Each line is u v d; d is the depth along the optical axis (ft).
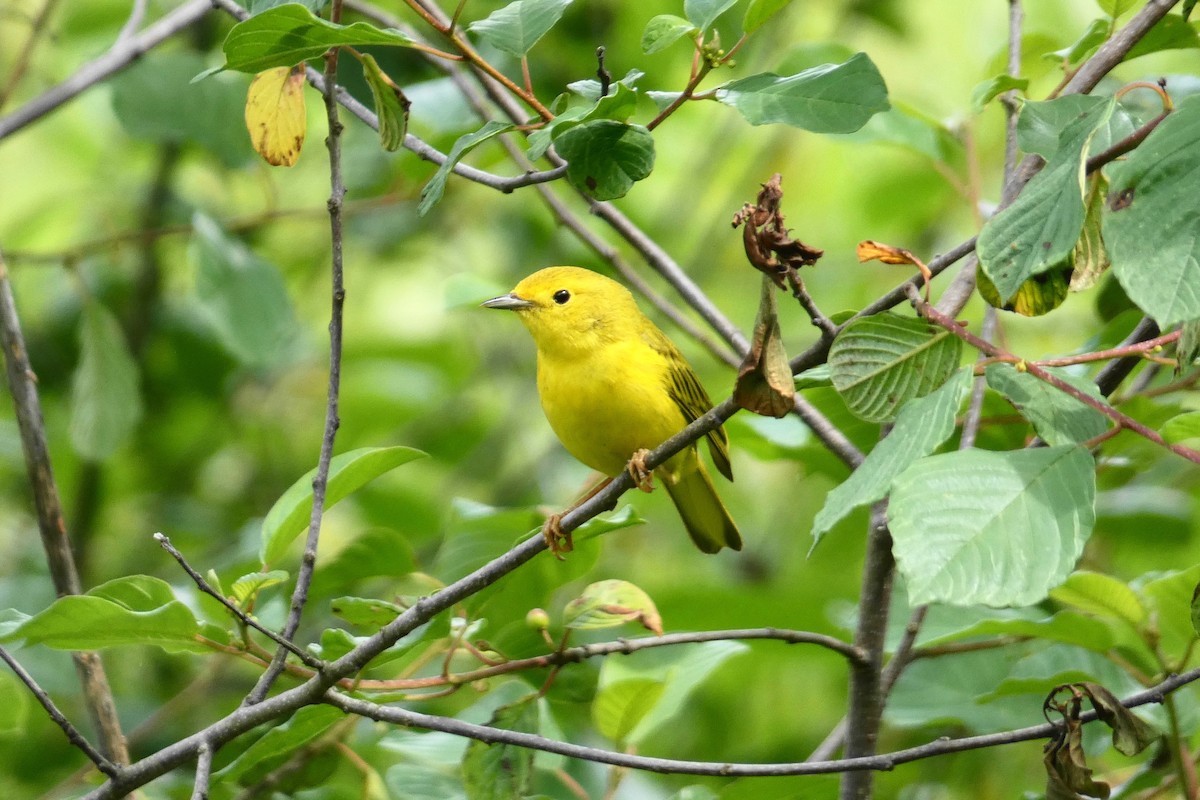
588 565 29.45
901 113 35.58
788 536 55.21
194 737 21.21
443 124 37.04
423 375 57.06
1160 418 27.43
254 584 21.50
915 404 17.07
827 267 59.41
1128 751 19.85
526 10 20.31
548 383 33.45
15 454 48.67
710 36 38.19
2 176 59.31
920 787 37.04
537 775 29.99
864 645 25.53
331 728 28.76
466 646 23.50
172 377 53.26
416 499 49.08
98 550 50.39
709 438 33.88
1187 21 26.50
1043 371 17.16
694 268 55.83
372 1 47.37
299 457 55.72
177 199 52.80
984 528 15.29
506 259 57.26
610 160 19.60
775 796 26.89
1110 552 40.04
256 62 19.42
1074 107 20.44
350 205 41.47
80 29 53.83
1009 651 32.09
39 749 38.37
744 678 46.57
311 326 60.49
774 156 60.90
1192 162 15.17
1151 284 14.69
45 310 52.60
